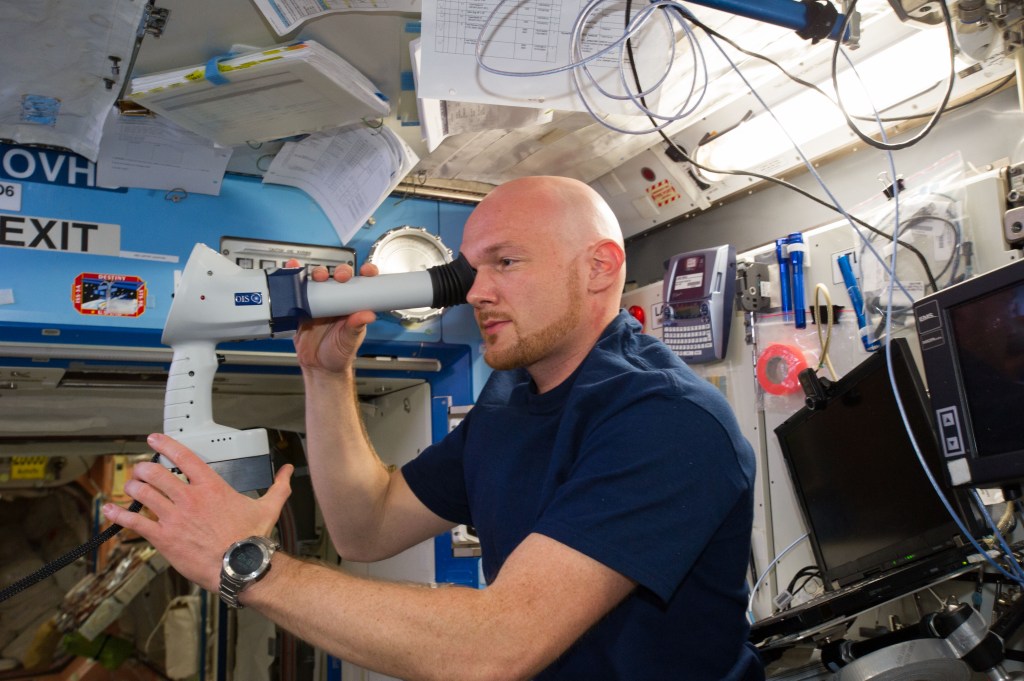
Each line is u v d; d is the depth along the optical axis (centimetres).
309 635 104
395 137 201
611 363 132
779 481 210
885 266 157
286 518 306
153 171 212
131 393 244
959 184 167
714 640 127
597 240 143
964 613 143
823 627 157
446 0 148
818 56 179
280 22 158
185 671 340
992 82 172
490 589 104
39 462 346
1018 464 119
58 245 202
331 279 146
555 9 153
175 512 108
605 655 124
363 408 301
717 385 229
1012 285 123
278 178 231
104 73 178
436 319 248
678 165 236
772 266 214
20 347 199
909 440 158
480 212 145
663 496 110
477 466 152
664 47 165
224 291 138
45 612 358
